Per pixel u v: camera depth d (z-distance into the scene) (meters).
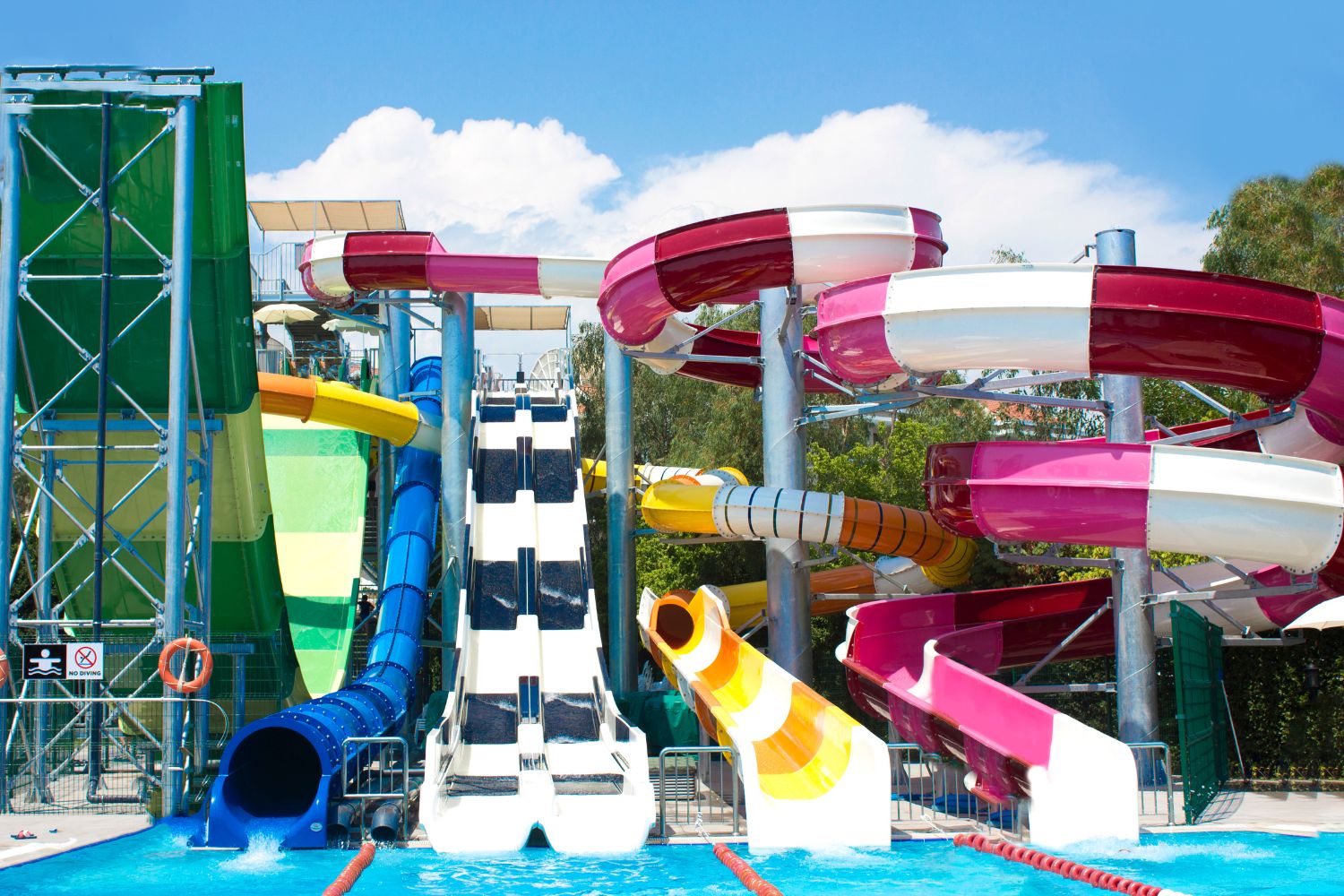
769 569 21.19
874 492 31.56
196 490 19.45
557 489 24.12
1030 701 13.78
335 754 13.85
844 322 15.30
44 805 15.52
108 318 16.03
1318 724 18.94
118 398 18.12
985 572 28.84
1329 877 11.42
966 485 15.13
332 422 24.64
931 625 19.80
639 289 17.72
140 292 17.45
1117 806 13.05
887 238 16.80
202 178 16.84
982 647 19.41
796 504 20.25
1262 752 19.56
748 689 18.72
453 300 23.70
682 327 22.78
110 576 20.12
